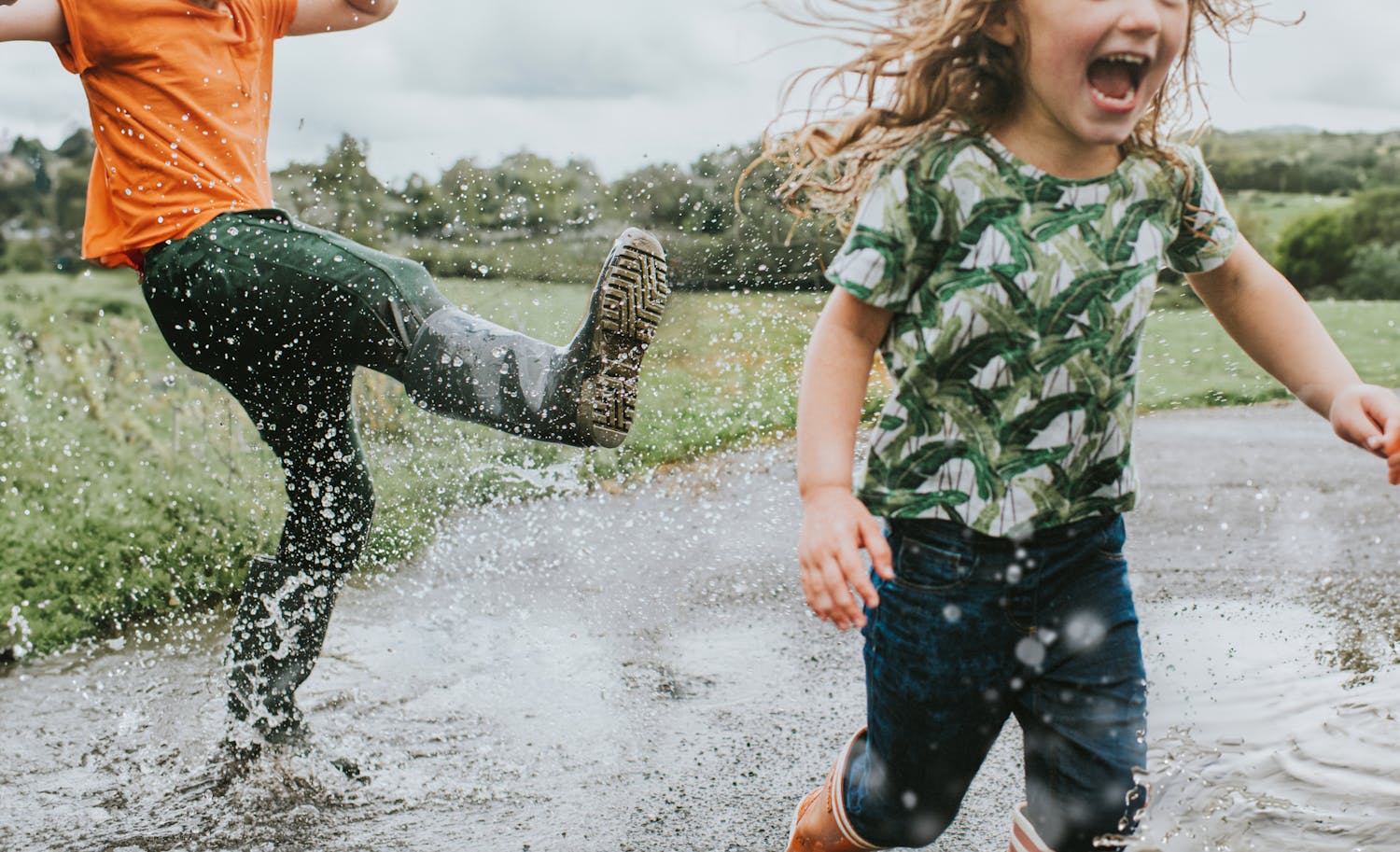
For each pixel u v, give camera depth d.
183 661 3.71
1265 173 18.02
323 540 2.95
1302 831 2.36
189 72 2.74
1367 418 1.94
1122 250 1.87
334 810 2.68
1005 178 1.86
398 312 2.70
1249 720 2.97
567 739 3.09
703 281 8.34
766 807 2.70
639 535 5.07
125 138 2.73
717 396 7.04
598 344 2.63
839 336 1.95
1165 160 1.94
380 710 3.27
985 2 1.84
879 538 1.81
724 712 3.28
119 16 2.68
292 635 2.95
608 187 7.80
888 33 2.03
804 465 1.90
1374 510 5.32
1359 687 3.21
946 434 1.88
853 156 2.07
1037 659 1.89
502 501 5.46
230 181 2.78
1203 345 10.27
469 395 2.70
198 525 4.71
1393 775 2.62
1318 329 2.08
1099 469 1.90
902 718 1.95
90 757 2.98
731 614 4.15
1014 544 1.86
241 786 2.80
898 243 1.87
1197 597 4.14
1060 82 1.79
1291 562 4.56
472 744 3.05
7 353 5.98
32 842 2.55
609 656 3.72
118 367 6.02
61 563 4.34
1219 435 7.21
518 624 4.03
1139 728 1.85
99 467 5.09
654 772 2.89
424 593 4.37
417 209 7.05
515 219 7.17
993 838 2.52
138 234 2.74
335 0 3.04
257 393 2.84
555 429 2.69
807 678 3.54
